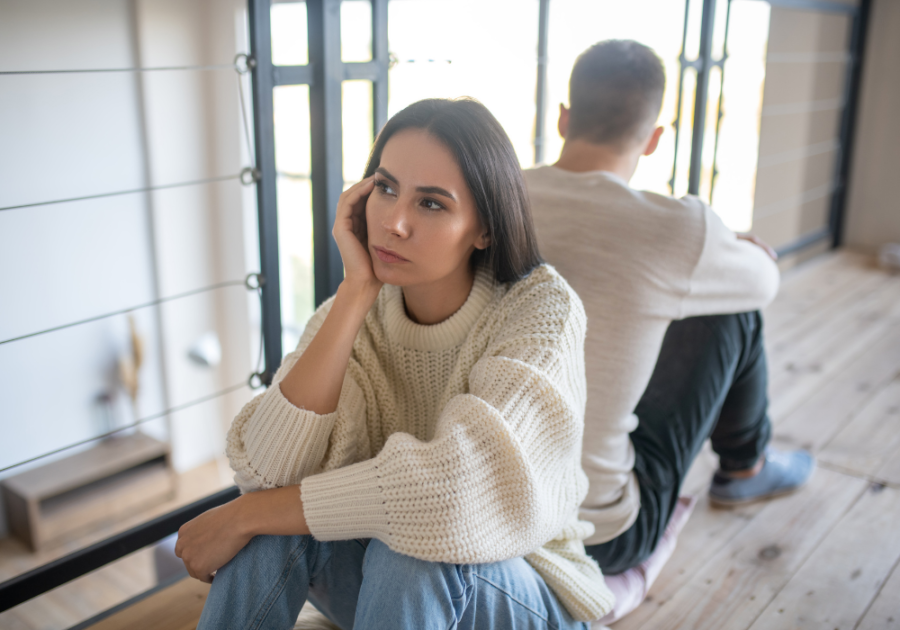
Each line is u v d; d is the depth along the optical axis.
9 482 3.36
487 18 2.58
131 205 3.68
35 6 3.16
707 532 1.48
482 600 0.85
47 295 3.44
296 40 3.95
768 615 1.25
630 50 1.22
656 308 1.15
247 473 0.91
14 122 3.20
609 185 1.18
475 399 0.84
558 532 0.94
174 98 3.71
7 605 1.16
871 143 3.65
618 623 1.22
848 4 3.45
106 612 1.19
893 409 2.01
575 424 0.89
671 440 1.23
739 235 1.37
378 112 1.52
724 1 2.44
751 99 3.87
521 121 3.13
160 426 4.01
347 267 0.92
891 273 3.32
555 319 0.90
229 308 4.17
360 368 1.00
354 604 0.96
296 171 4.43
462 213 0.85
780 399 2.08
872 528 1.49
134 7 3.49
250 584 0.88
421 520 0.81
